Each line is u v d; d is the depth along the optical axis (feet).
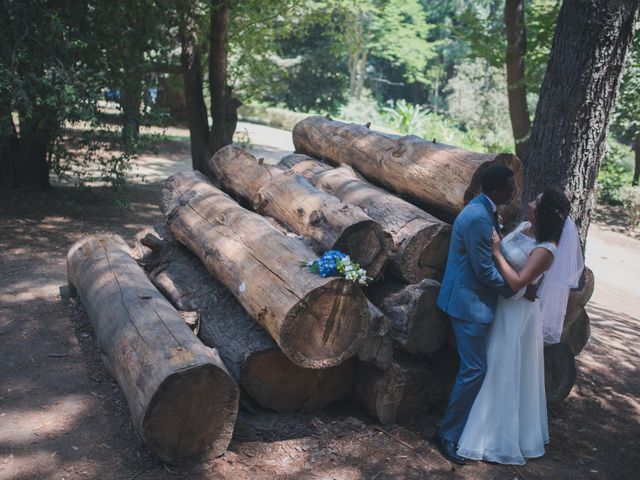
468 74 100.99
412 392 13.83
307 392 13.67
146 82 29.35
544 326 13.48
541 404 13.62
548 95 16.84
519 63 38.40
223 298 15.28
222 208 16.42
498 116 90.84
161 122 28.81
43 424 12.69
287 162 22.94
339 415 13.99
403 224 14.46
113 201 32.42
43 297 19.22
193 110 34.60
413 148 16.96
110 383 14.53
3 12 24.43
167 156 50.42
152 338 12.31
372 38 119.34
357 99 115.85
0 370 14.75
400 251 13.88
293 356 11.86
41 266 21.91
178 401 11.21
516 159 14.49
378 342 12.81
